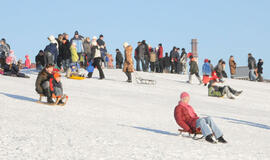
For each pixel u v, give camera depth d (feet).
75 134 46.14
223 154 41.22
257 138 56.49
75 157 35.14
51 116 61.26
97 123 58.03
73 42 158.71
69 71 145.59
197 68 171.12
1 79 120.06
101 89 118.11
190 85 163.43
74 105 77.92
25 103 74.49
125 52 149.38
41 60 175.94
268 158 40.88
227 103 116.37
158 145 43.32
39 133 45.16
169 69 222.07
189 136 52.95
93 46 151.94
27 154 35.32
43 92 76.33
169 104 96.84
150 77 180.96
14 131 45.27
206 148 44.29
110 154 37.01
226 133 59.16
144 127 58.80
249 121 77.82
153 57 212.23
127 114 72.90
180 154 39.24
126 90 122.42
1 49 159.94
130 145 41.93
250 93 156.46
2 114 58.44
